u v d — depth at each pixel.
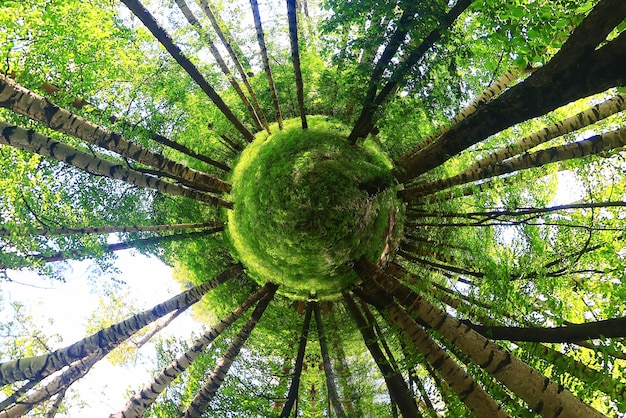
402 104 7.31
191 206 10.31
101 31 6.58
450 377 5.28
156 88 7.72
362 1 6.15
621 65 4.25
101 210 8.24
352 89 7.45
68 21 6.13
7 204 6.76
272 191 9.28
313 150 9.45
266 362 9.72
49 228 7.08
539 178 8.69
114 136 5.81
